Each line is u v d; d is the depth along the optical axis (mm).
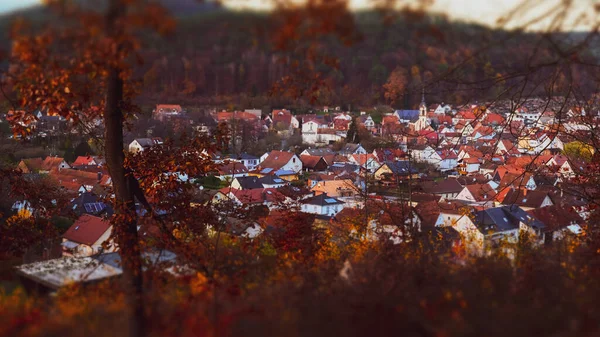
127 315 4992
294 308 4941
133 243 9469
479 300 5375
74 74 7031
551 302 5277
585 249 9523
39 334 4754
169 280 8297
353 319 4574
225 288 6789
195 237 10383
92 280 7988
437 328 4488
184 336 4480
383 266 7332
